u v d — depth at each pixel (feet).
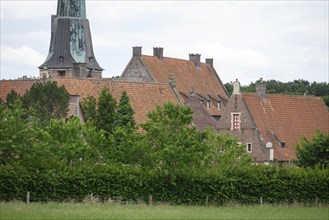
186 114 325.01
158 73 596.70
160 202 305.32
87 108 386.52
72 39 612.29
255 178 324.39
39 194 286.87
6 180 283.18
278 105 489.67
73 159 310.65
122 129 321.32
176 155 309.63
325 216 271.08
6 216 232.94
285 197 330.13
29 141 296.10
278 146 468.34
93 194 295.69
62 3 613.93
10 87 469.16
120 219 235.40
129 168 303.27
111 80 467.11
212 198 313.94
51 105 362.74
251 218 256.32
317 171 339.16
